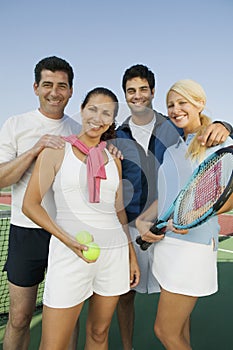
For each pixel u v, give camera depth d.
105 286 1.77
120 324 2.44
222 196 1.62
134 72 2.35
